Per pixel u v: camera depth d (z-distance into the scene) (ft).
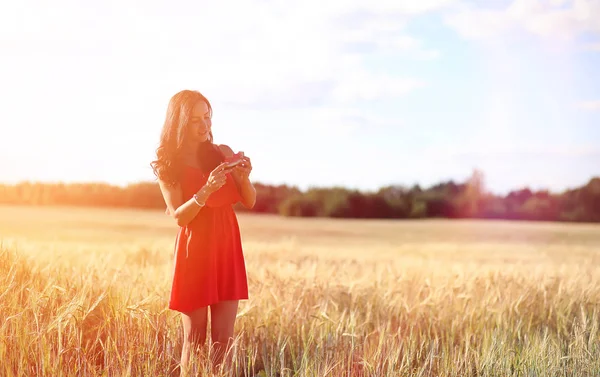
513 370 16.69
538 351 17.17
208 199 14.44
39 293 15.34
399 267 31.71
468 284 24.14
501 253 75.51
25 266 18.86
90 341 15.14
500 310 20.58
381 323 20.17
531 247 91.25
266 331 17.79
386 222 245.04
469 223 240.32
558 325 20.67
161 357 14.25
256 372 16.60
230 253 14.83
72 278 18.42
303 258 45.78
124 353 13.60
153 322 15.35
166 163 14.29
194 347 14.29
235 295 14.74
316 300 21.48
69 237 95.45
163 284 19.67
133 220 190.80
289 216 270.67
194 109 14.42
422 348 17.62
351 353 15.67
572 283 24.22
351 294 22.04
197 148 14.76
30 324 14.06
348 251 71.87
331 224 213.46
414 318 20.83
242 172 14.39
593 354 17.13
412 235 171.42
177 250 14.57
